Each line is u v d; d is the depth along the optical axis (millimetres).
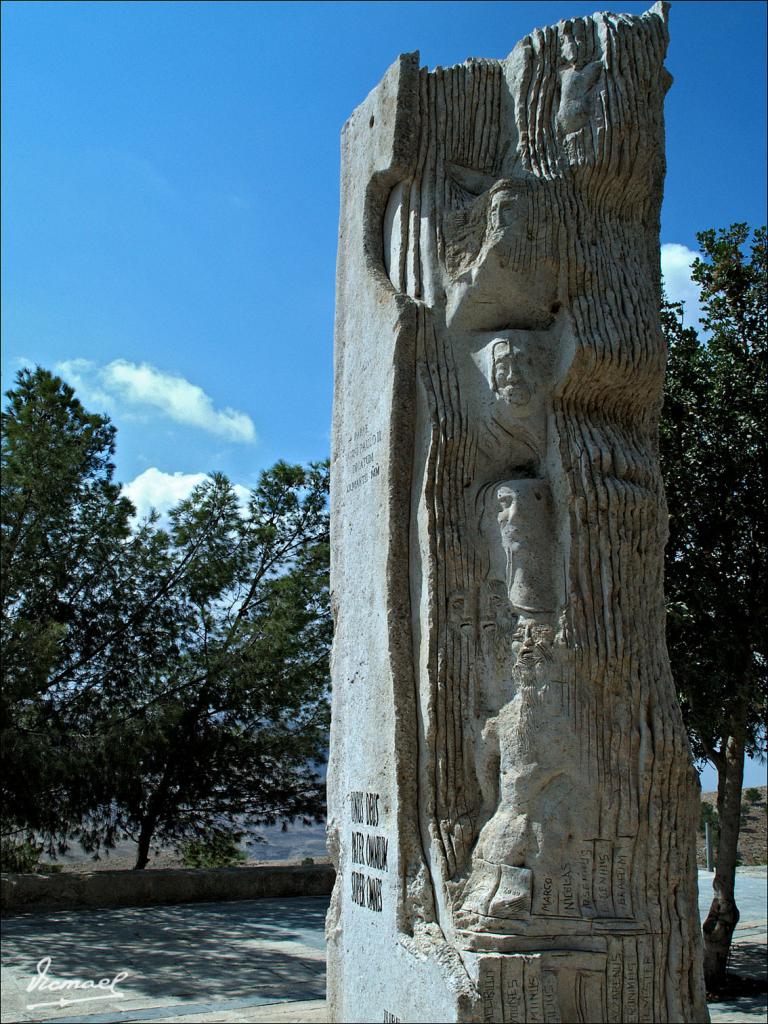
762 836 18156
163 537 12312
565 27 4133
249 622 12266
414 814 3574
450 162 4211
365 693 3984
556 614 3539
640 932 3322
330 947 4223
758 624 7977
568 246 3889
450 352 3941
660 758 3486
